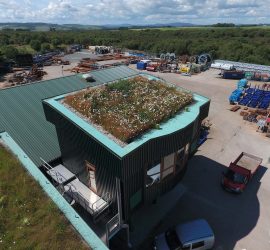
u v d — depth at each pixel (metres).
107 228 13.44
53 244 9.80
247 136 30.72
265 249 16.16
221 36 143.88
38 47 114.25
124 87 18.72
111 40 136.38
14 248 9.70
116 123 14.16
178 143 14.92
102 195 15.47
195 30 186.00
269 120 31.08
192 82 55.78
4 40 133.88
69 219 10.84
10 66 73.88
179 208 19.38
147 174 14.55
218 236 17.05
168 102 16.89
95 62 79.25
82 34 170.38
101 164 13.70
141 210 18.80
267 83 55.31
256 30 158.00
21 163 14.21
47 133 19.73
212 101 43.03
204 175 23.31
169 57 80.25
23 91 23.70
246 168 22.64
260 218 18.53
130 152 12.27
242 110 38.81
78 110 15.88
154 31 188.38
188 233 15.50
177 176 17.17
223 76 59.00
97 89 18.48
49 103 16.67
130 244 16.17
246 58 81.50
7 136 17.06
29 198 11.93
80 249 9.59
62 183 16.45
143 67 69.12
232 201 20.17
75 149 15.88
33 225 10.63
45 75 65.25
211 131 31.95
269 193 21.06
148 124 14.30
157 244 15.52
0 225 10.65
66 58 93.06
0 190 12.35
